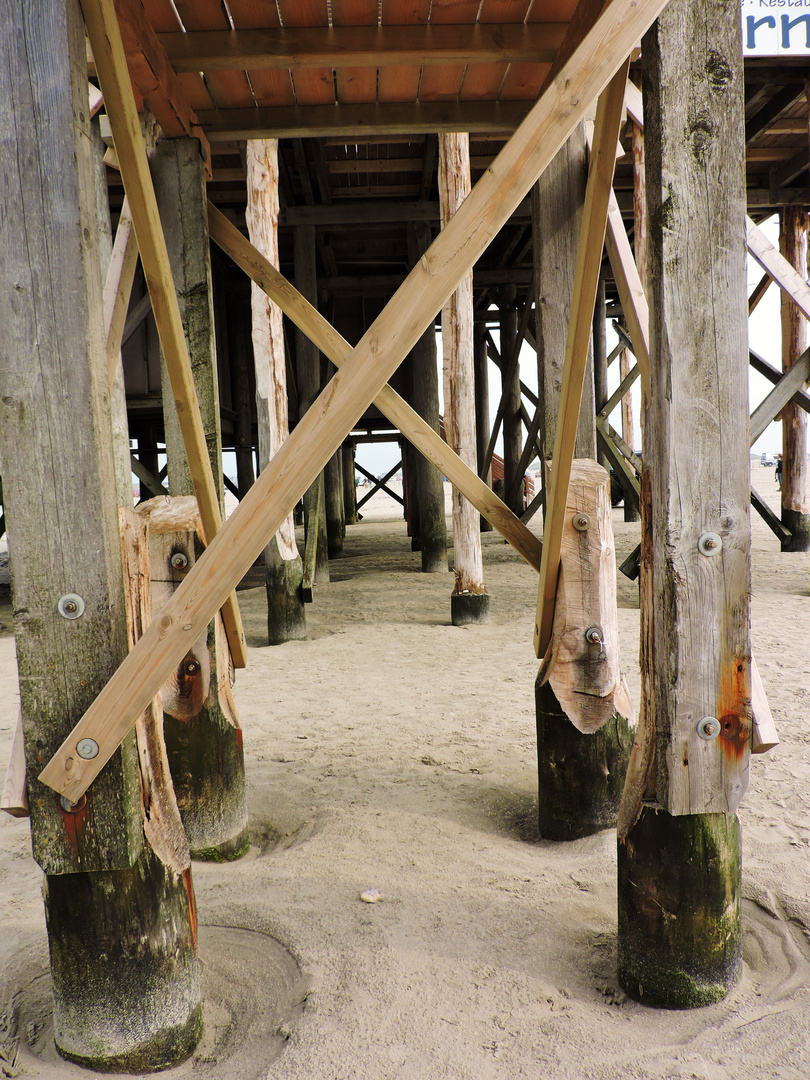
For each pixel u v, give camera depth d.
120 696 1.71
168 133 2.88
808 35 7.31
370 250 12.57
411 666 5.87
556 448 2.57
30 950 2.30
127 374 10.72
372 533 17.66
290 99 3.04
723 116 1.79
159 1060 1.87
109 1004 1.84
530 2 2.54
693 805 1.92
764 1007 1.96
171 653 1.72
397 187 10.32
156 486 10.62
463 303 7.07
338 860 2.82
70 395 1.68
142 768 1.90
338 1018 1.95
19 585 1.71
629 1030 1.90
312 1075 1.76
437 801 3.36
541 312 3.01
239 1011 2.07
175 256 2.94
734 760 1.92
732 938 2.00
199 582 1.72
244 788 3.08
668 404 1.85
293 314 2.96
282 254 12.98
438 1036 1.88
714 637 1.90
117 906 1.82
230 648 3.10
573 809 2.95
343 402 1.75
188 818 2.93
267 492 1.74
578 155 2.96
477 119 3.14
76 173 1.63
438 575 10.49
